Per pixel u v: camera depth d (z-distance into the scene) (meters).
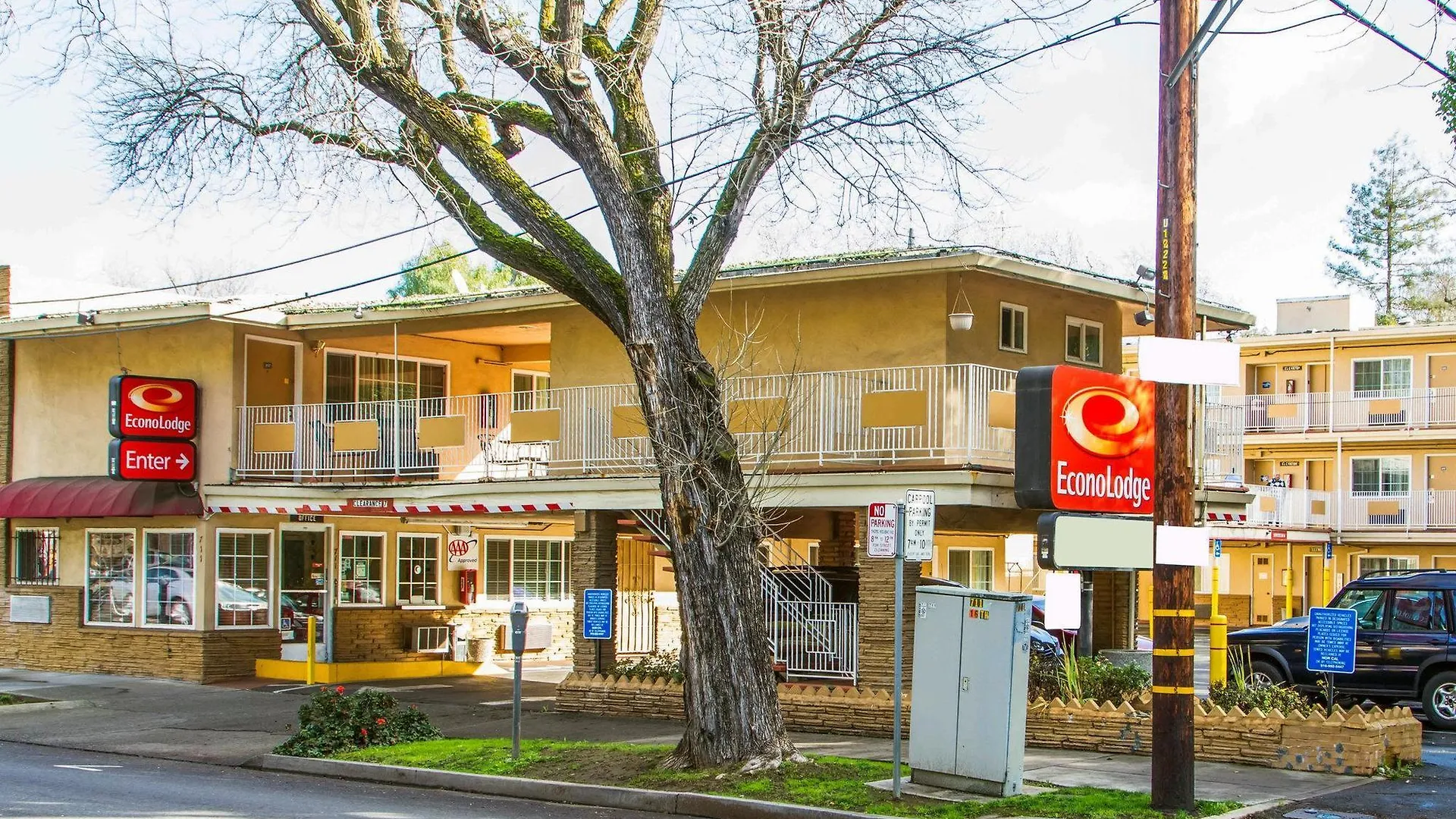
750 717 14.69
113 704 23.80
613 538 21.41
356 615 28.02
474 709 21.80
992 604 13.48
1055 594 16.73
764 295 21.88
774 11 14.95
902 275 20.06
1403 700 20.39
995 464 19.09
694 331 15.02
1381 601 19.89
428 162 16.20
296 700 23.89
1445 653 19.11
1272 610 46.44
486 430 27.31
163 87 16.77
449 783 15.52
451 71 15.86
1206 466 23.27
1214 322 23.38
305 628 28.14
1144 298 21.91
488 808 13.85
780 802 13.17
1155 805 12.48
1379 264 68.25
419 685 26.08
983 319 20.86
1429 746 17.19
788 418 17.45
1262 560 46.84
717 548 14.74
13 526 30.16
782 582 20.16
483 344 30.12
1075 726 16.38
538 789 14.78
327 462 25.92
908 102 15.61
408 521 28.45
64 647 28.77
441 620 29.36
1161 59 12.69
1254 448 47.50
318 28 15.40
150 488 26.42
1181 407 12.41
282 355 27.62
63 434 29.38
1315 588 46.03
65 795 14.34
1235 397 47.94
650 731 18.69
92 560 28.81
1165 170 12.64
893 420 19.16
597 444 22.20
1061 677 17.34
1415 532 43.97
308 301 27.80
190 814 13.12
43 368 29.88
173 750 18.94
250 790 15.07
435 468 24.58
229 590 27.17
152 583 27.80
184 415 26.81
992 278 21.05
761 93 15.38
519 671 16.16
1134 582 23.23
